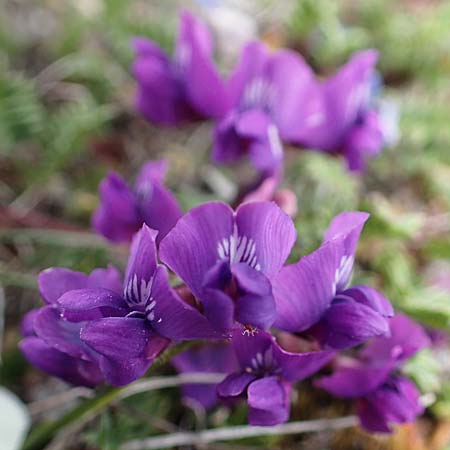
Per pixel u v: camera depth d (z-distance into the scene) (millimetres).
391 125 183
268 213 110
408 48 216
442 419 157
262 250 112
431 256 181
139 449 146
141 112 172
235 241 112
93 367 123
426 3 235
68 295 110
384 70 217
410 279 172
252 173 191
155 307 110
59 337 119
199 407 152
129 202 143
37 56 208
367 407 137
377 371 134
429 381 150
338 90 157
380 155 195
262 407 115
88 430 150
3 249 176
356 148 162
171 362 154
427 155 193
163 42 206
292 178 186
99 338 107
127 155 194
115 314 112
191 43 156
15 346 163
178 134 199
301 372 121
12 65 205
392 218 164
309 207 182
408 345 136
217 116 162
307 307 119
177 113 168
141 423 150
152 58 166
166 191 132
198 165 193
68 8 209
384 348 141
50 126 185
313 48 218
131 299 114
